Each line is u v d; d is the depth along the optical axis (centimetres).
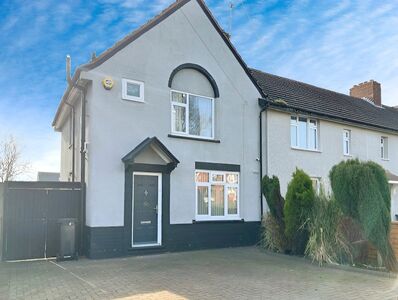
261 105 1547
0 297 708
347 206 1020
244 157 1483
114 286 788
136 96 1222
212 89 1427
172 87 1320
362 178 986
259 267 1002
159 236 1243
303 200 1148
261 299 703
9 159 3659
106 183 1145
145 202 1232
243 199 1459
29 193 1126
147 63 1255
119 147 1177
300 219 1161
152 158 1238
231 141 1450
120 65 1200
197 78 1391
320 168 1762
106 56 1173
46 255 1127
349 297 722
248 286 796
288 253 1219
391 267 945
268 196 1309
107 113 1165
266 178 1341
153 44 1276
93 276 882
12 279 854
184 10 1369
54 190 1155
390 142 2225
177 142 1305
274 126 1597
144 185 1235
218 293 738
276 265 1032
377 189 974
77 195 1179
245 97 1514
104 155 1150
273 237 1281
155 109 1259
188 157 1327
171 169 1256
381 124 2145
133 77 1222
